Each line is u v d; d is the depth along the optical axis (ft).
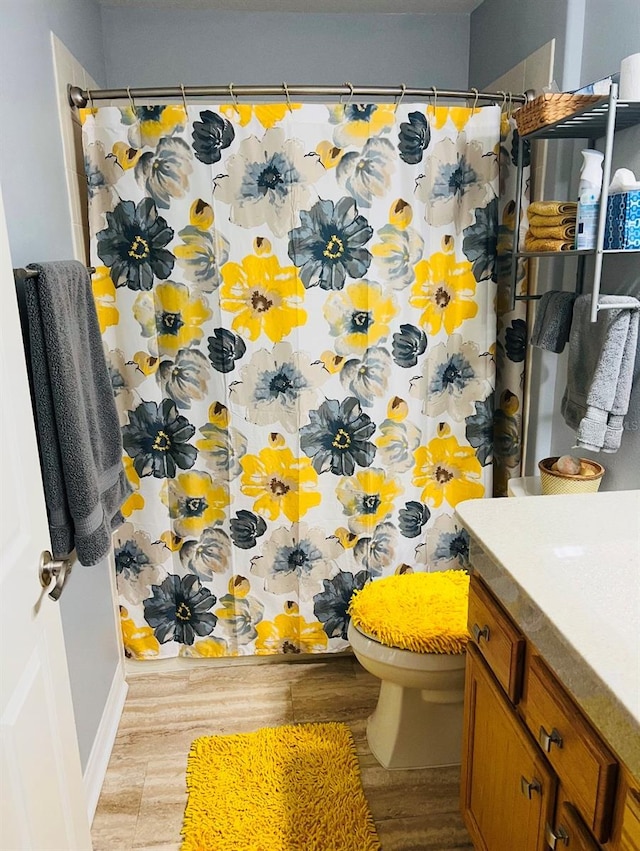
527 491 5.97
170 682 7.32
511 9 6.93
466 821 4.83
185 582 7.24
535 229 5.55
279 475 6.97
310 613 7.39
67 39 6.11
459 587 6.03
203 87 5.99
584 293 5.83
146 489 6.92
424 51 8.09
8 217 4.39
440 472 7.20
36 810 3.30
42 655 3.53
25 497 3.46
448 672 5.41
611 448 4.95
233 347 6.57
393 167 6.32
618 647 2.86
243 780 5.80
